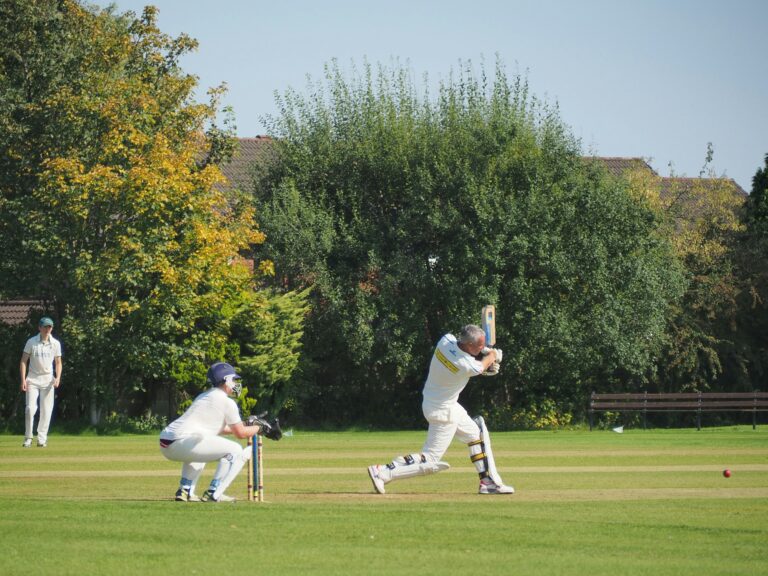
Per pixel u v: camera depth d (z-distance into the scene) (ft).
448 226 237.25
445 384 91.76
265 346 220.43
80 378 209.46
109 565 54.80
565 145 253.44
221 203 216.33
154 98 222.48
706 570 54.90
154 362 205.77
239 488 98.94
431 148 250.37
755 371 283.38
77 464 124.36
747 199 293.84
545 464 125.49
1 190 217.56
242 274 215.10
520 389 250.57
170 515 72.79
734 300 268.41
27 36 222.07
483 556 58.18
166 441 84.12
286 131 262.88
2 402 212.64
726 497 89.61
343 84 266.16
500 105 256.52
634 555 59.00
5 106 217.56
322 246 239.71
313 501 85.92
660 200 299.79
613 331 234.79
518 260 234.99
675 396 233.55
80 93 216.13
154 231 203.10
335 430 241.96
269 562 56.08
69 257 205.57
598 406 235.81
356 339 234.99
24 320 220.84
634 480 105.60
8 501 80.48
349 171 255.29
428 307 245.04
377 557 57.72
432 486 101.04
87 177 200.44
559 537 64.69
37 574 52.42
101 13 264.72
